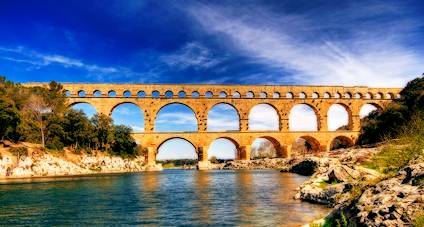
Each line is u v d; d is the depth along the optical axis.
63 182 62.34
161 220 26.31
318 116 130.75
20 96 101.25
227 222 25.09
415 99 86.50
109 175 88.12
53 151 97.06
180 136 122.06
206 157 122.88
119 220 26.45
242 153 124.81
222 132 124.38
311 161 75.75
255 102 128.00
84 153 106.12
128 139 119.25
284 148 126.00
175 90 124.69
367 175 28.69
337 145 153.38
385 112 93.31
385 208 14.75
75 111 107.94
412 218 13.65
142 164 120.94
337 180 33.62
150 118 122.31
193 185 56.22
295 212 27.80
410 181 16.52
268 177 71.12
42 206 33.44
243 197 38.69
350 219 16.00
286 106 129.38
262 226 23.41
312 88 131.88
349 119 133.50
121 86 122.38
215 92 126.44
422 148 24.05
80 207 32.69
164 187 52.91
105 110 120.88
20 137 91.25
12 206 33.38
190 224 24.78
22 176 80.06
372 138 95.19
